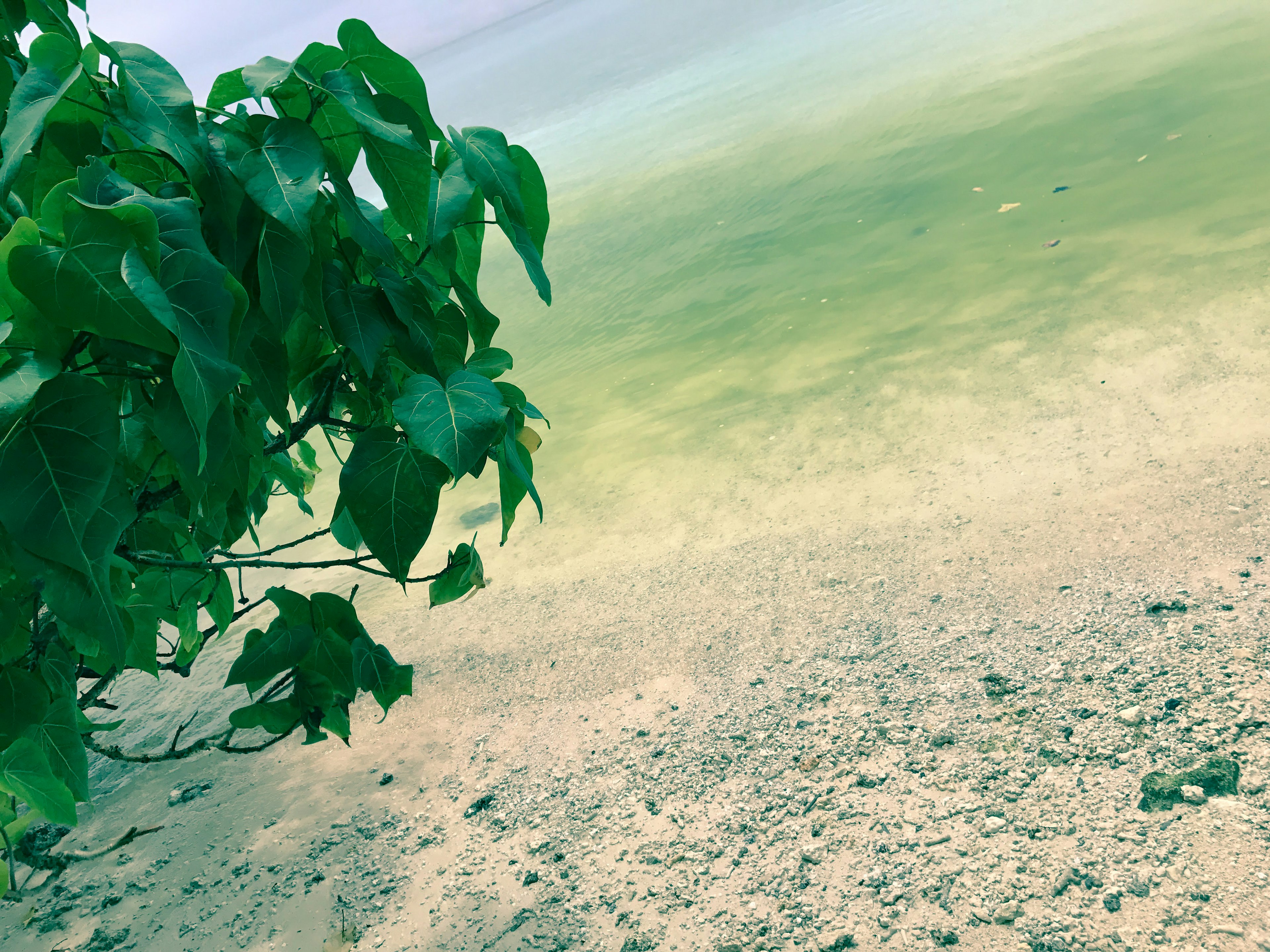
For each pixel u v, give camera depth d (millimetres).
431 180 1511
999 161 11312
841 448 6793
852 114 15594
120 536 1223
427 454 1309
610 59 32125
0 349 1102
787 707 4547
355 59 1464
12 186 1360
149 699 6402
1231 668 3789
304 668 1982
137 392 1396
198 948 4047
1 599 1478
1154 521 4914
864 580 5332
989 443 6180
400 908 4012
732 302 10367
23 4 1351
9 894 4695
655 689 5047
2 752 1399
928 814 3641
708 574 5895
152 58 1301
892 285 9211
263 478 2227
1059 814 3441
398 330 1507
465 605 6434
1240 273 6953
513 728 5086
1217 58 11883
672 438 7848
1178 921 2887
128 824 5129
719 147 16703
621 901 3709
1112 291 7441
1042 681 4125
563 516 7238
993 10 19516
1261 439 5219
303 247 1316
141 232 1073
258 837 4707
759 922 3396
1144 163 9688
